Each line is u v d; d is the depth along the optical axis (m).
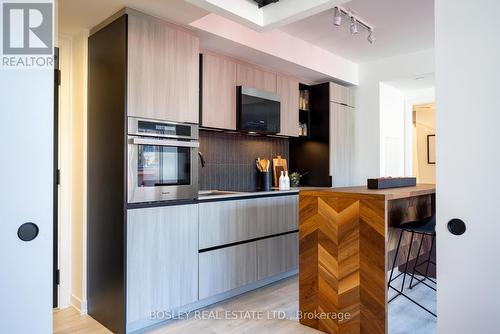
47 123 1.12
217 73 3.20
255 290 3.28
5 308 1.05
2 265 1.05
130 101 2.40
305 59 3.92
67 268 2.89
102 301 2.56
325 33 3.67
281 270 3.51
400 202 2.92
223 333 2.40
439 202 1.28
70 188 2.91
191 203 2.72
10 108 1.06
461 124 1.23
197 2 2.18
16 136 1.07
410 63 4.32
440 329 1.29
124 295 2.34
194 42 2.81
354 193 2.26
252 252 3.22
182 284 2.65
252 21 2.46
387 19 3.32
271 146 4.38
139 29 2.46
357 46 4.09
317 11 2.29
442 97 1.27
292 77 4.33
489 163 1.18
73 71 2.91
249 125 3.47
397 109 5.05
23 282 1.08
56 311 2.80
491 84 1.18
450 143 1.26
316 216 2.45
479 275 1.21
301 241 2.53
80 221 2.80
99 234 2.62
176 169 2.67
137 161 2.43
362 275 2.23
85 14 2.51
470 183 1.22
